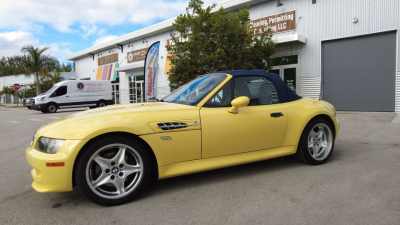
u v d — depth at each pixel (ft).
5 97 152.97
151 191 10.52
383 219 7.91
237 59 34.76
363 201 9.11
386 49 34.71
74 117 10.05
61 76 124.47
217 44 33.73
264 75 12.76
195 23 35.32
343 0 37.63
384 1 34.32
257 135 11.62
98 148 8.93
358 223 7.73
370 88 36.22
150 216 8.52
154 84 49.01
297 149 13.03
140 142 9.73
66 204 9.60
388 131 21.43
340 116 32.53
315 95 40.91
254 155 11.74
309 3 40.81
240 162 11.34
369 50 36.06
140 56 77.61
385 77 34.96
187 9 36.76
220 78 12.01
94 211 8.96
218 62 34.32
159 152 9.77
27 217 8.72
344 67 38.29
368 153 15.16
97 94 65.67
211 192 10.28
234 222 8.00
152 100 14.38
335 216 8.17
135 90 80.48
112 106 12.18
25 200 10.12
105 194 9.18
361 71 36.86
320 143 13.65
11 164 15.85
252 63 36.65
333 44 39.14
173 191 10.46
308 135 12.95
